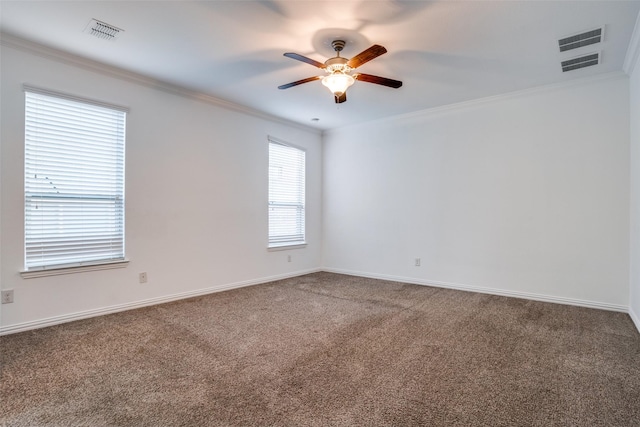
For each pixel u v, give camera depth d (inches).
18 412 68.9
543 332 115.1
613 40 110.8
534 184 158.1
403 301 155.2
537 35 107.8
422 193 192.5
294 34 108.7
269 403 72.5
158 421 66.3
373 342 106.0
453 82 148.2
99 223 133.1
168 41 113.5
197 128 164.4
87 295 129.3
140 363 90.9
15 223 113.4
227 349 100.3
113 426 64.8
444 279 184.9
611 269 140.8
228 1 91.0
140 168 143.9
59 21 101.0
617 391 78.1
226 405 71.7
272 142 203.8
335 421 66.5
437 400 74.0
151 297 147.4
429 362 92.2
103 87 132.9
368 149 215.3
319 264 237.5
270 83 150.4
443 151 184.7
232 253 180.2
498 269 168.1
